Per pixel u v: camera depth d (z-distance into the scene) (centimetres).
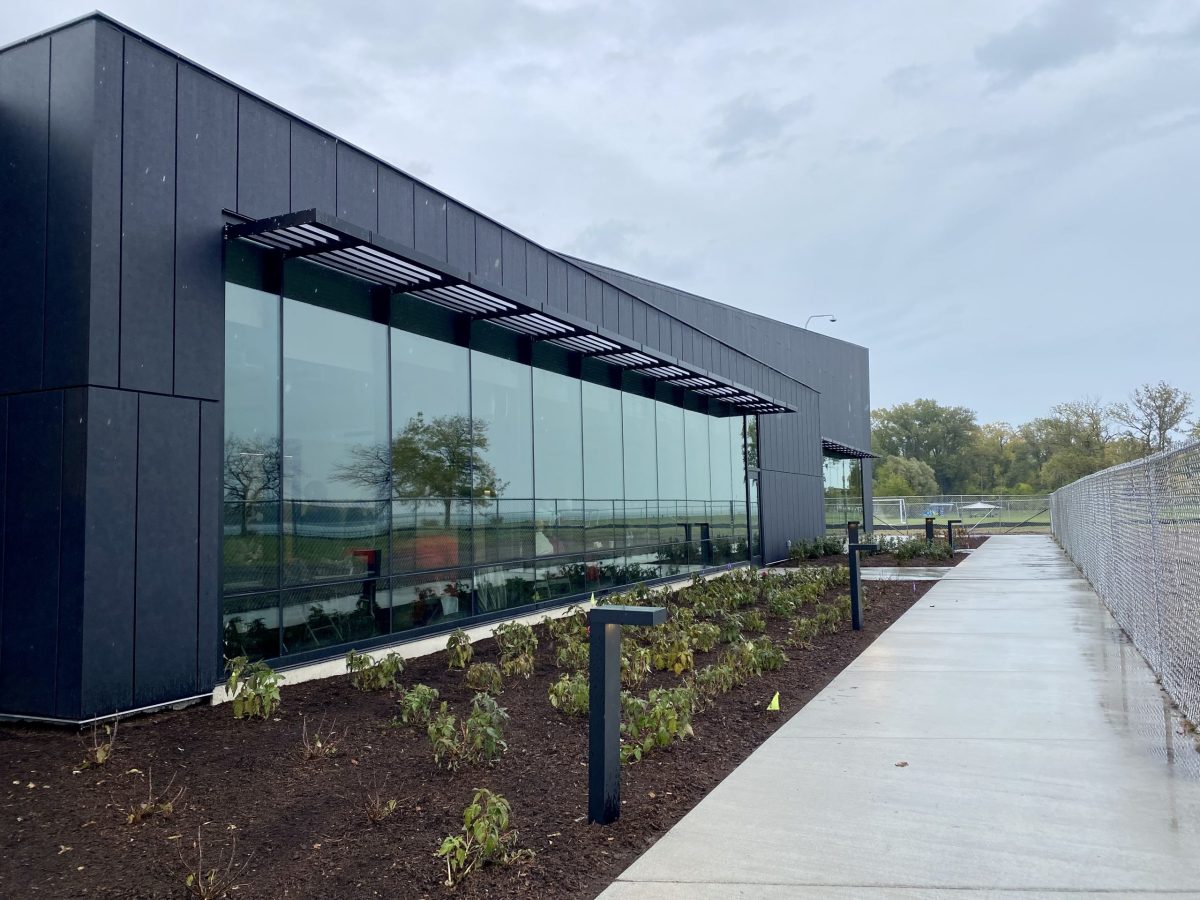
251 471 770
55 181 650
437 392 1041
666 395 1728
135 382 657
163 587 670
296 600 812
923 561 2311
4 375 661
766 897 358
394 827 432
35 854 397
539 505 1256
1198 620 613
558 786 500
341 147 879
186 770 522
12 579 641
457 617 1048
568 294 1301
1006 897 354
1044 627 1102
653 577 1627
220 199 742
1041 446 7662
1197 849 398
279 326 811
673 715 570
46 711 619
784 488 2411
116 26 658
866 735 612
